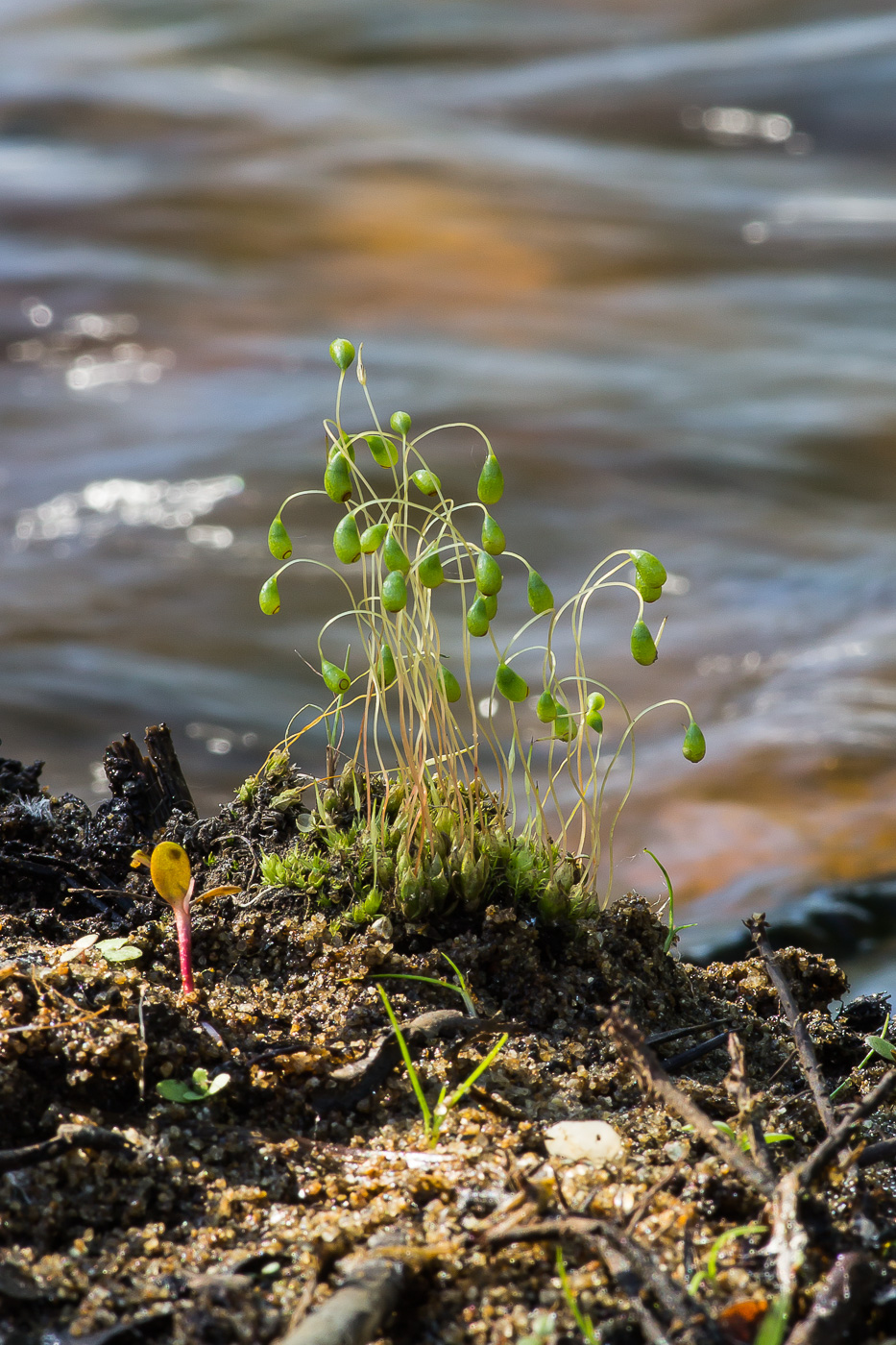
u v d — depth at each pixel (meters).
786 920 0.34
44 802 0.28
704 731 0.52
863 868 0.39
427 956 0.26
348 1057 0.25
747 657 0.60
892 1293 0.23
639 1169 0.24
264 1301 0.23
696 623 0.65
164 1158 0.24
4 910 0.26
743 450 0.93
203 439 0.93
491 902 0.26
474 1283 0.23
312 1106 0.25
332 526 0.79
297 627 0.66
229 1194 0.24
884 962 0.34
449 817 0.27
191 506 0.81
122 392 1.05
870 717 0.52
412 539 0.75
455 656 0.61
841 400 1.04
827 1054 0.26
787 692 0.56
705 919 0.36
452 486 0.84
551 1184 0.24
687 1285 0.23
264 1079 0.25
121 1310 0.23
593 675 0.59
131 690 0.58
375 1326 0.23
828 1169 0.24
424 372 1.10
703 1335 0.23
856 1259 0.23
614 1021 0.24
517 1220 0.24
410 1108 0.25
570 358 1.16
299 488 0.84
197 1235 0.24
